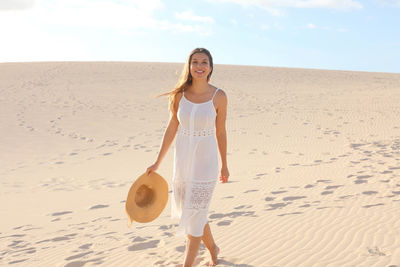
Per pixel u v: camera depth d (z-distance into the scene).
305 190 7.05
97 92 28.14
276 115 20.56
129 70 40.47
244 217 5.61
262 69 45.75
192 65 3.43
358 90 31.48
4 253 5.13
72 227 6.13
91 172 11.23
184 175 3.51
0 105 22.62
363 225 4.61
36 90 28.48
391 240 4.05
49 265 4.43
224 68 45.62
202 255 4.15
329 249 4.00
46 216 7.05
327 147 12.45
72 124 18.78
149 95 27.36
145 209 3.49
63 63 45.12
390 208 5.25
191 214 3.48
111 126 18.53
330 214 5.23
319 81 38.25
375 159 9.66
